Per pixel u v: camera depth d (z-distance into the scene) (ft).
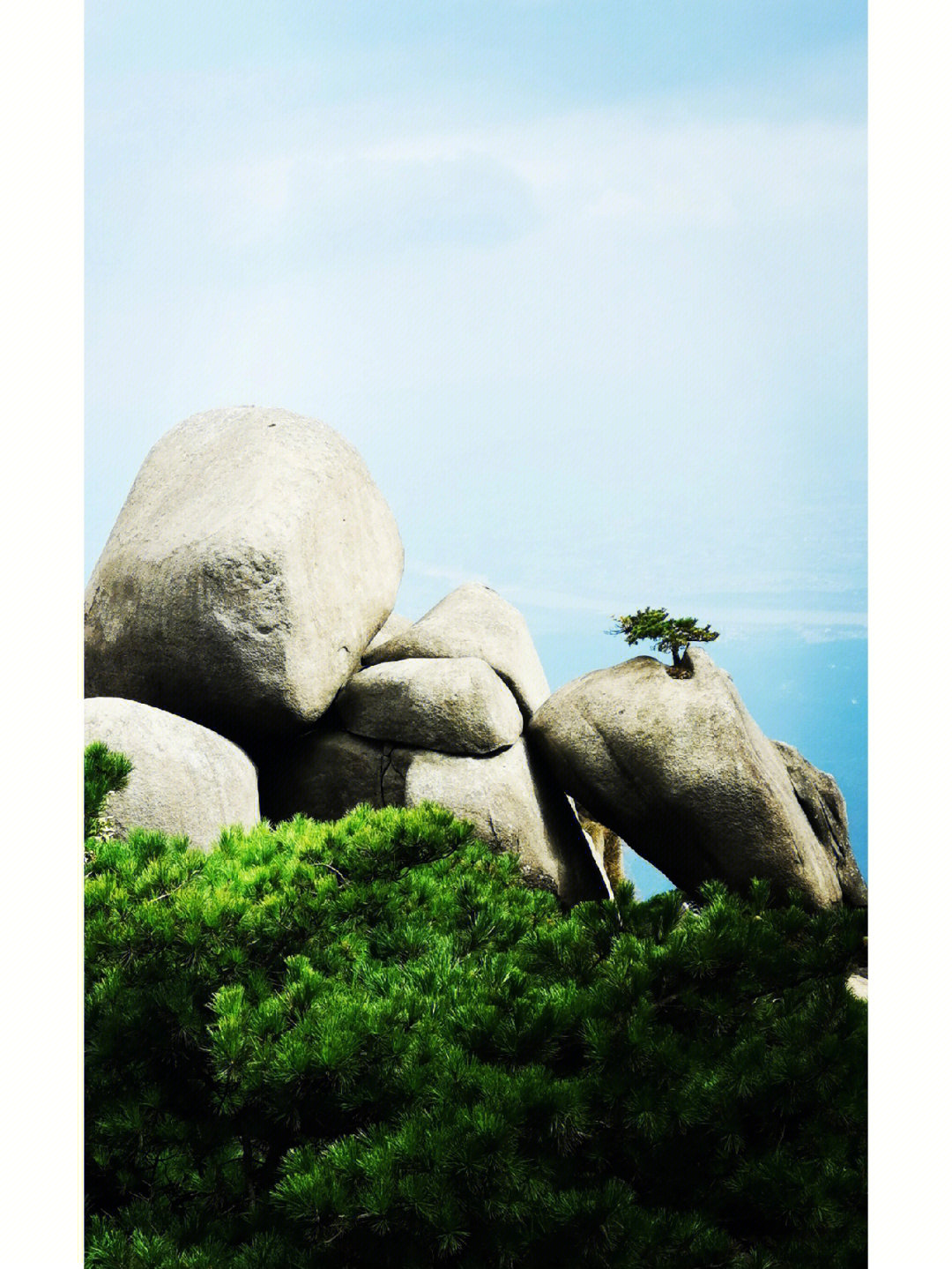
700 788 113.29
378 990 93.35
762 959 92.73
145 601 114.21
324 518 116.47
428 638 119.96
